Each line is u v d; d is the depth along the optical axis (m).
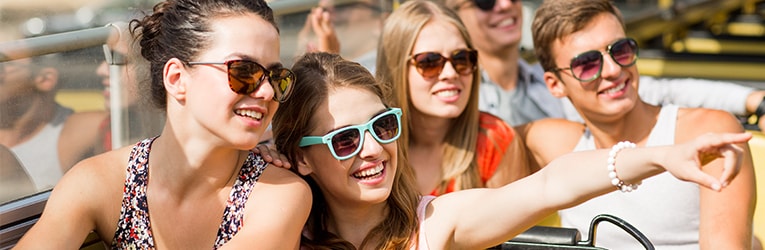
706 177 1.44
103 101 2.19
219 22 1.72
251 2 1.77
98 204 1.84
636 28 5.27
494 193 1.88
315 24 3.09
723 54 5.04
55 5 2.27
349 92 1.94
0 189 1.93
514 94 3.62
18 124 1.98
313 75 1.96
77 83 2.12
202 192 1.85
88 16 2.35
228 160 1.83
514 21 3.52
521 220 1.80
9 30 2.14
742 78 4.75
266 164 1.90
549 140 2.79
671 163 1.50
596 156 1.67
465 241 1.96
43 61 2.02
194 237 1.87
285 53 2.88
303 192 1.85
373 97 1.96
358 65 2.01
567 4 2.56
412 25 2.69
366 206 2.02
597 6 2.52
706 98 3.23
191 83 1.73
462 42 2.71
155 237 1.88
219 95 1.70
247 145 1.73
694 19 6.17
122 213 1.88
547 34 2.62
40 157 2.04
